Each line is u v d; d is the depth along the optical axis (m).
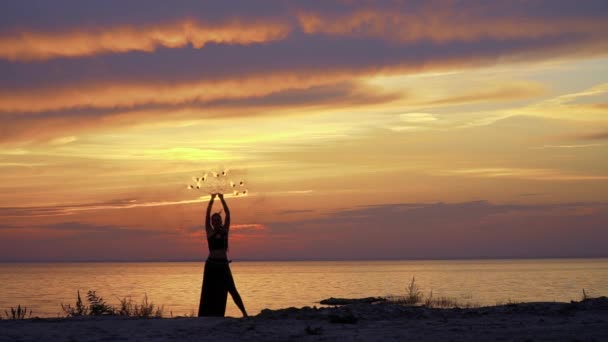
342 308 12.26
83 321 10.76
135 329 9.73
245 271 192.00
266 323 10.44
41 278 118.25
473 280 82.81
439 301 21.81
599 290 52.69
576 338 8.58
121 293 56.50
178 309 32.16
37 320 10.96
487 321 10.69
